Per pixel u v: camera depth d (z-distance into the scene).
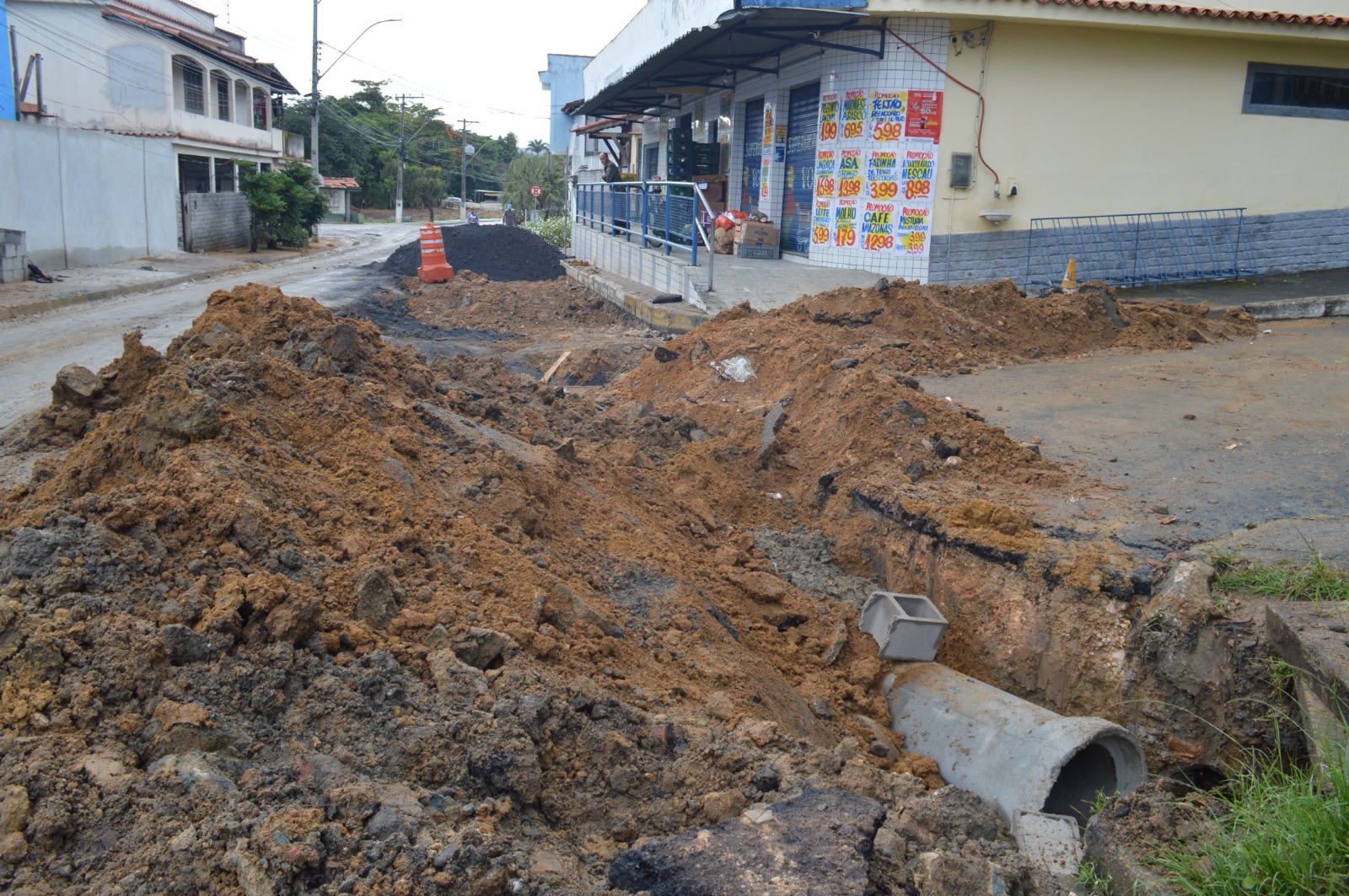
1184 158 15.66
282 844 2.58
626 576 5.26
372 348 6.69
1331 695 3.80
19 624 3.14
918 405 7.48
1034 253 15.31
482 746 3.19
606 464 6.81
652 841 2.98
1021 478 6.70
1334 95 16.06
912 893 3.04
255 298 6.59
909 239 14.84
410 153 84.38
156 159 28.20
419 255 26.44
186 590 3.55
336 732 3.21
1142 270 15.85
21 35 28.38
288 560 3.85
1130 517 5.90
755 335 10.17
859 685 5.36
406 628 3.79
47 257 22.34
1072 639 5.21
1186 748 4.69
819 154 15.66
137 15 32.50
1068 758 4.19
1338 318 12.98
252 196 34.22
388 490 4.71
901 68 14.25
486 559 4.46
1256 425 7.64
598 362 12.76
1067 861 3.63
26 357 12.09
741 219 17.86
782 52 16.81
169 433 4.43
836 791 3.34
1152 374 9.48
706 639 4.88
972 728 4.75
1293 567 4.91
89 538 3.60
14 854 2.50
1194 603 4.74
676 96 24.03
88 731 2.95
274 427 4.95
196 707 3.04
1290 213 16.39
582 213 26.53
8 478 5.44
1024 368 9.93
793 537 6.77
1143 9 14.08
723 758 3.54
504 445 6.07
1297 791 3.39
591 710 3.60
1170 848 3.23
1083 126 15.09
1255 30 14.56
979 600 5.67
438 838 2.77
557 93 45.38
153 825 2.65
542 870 2.82
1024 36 14.49
